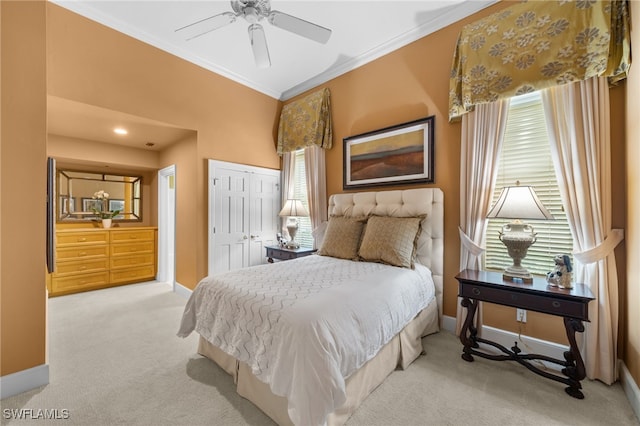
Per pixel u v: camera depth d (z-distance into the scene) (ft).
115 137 13.01
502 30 7.79
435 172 9.61
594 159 6.44
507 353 6.76
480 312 8.25
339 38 10.37
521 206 6.51
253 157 14.25
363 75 11.76
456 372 6.67
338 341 4.74
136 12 9.11
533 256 7.78
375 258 8.83
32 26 6.16
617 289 6.28
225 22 7.13
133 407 5.44
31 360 6.00
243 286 6.36
